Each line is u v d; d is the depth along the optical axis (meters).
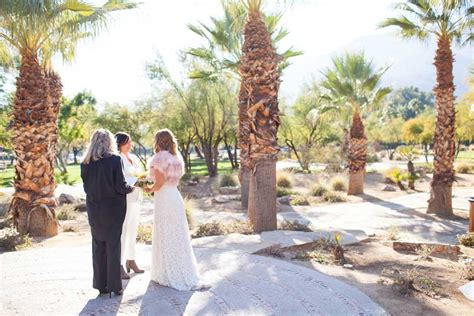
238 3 9.56
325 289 4.85
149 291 4.74
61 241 8.39
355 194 19.25
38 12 8.05
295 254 6.81
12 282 5.12
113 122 23.97
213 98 23.52
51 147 9.27
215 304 4.37
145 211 13.74
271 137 8.85
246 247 6.87
